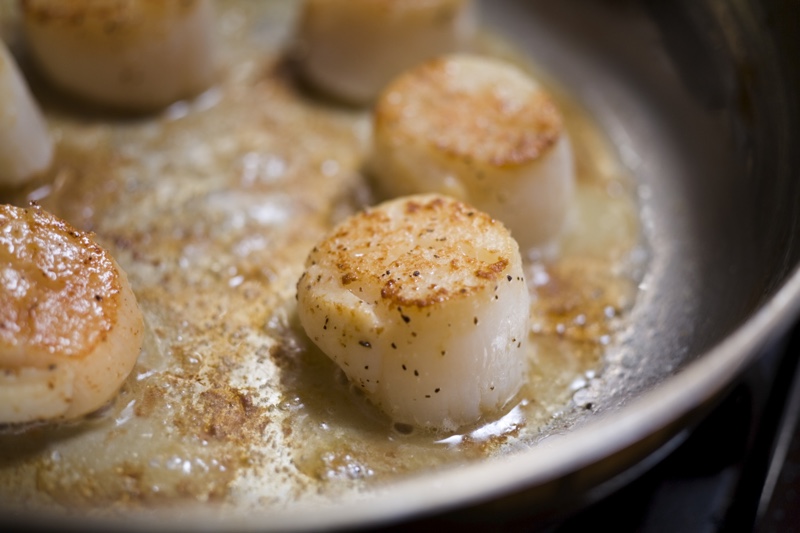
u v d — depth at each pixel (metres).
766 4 0.28
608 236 0.28
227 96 0.30
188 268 0.26
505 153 0.26
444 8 0.29
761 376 0.25
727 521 0.23
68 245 0.23
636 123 0.30
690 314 0.26
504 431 0.24
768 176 0.27
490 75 0.28
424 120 0.27
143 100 0.29
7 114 0.26
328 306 0.23
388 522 0.20
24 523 0.19
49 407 0.22
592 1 0.32
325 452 0.23
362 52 0.29
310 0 0.29
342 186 0.28
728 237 0.27
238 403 0.24
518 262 0.24
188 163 0.28
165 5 0.28
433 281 0.23
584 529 0.23
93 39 0.28
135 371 0.24
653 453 0.22
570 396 0.25
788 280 0.22
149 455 0.23
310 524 0.19
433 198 0.25
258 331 0.25
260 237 0.27
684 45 0.30
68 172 0.27
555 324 0.26
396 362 0.23
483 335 0.23
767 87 0.28
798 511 0.24
